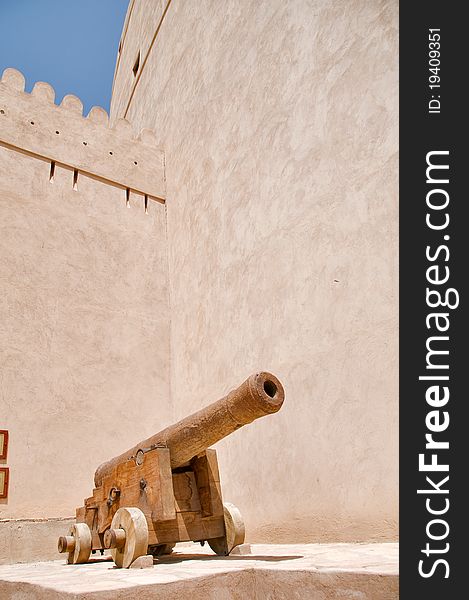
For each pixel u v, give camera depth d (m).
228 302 8.33
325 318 6.44
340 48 6.86
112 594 3.37
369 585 3.36
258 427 7.23
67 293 9.20
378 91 6.25
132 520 4.60
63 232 9.48
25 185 9.34
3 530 7.59
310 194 6.96
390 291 5.72
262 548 5.71
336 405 6.10
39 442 8.26
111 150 10.59
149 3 13.74
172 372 9.78
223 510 5.11
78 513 6.11
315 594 3.54
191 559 4.96
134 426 9.19
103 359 9.23
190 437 4.81
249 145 8.36
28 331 8.66
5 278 8.69
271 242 7.54
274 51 8.09
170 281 10.33
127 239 10.18
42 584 3.75
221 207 8.88
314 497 6.18
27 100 9.84
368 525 5.50
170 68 11.75
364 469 5.65
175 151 10.84
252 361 7.57
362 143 6.34
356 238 6.22
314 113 7.11
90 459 8.62
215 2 10.08
